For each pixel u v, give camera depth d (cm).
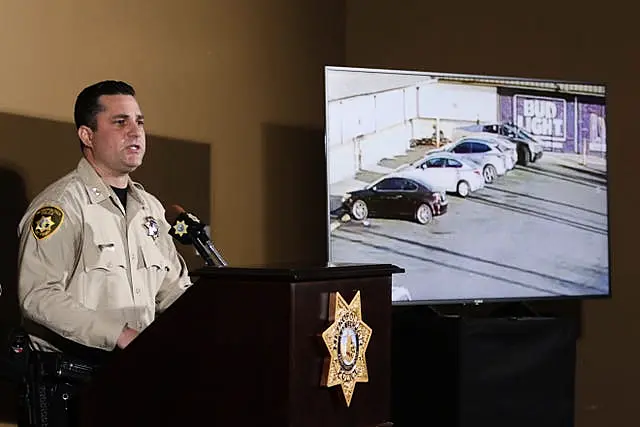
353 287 308
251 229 632
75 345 396
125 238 409
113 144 405
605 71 705
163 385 301
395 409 600
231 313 292
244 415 289
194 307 297
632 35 702
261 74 644
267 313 287
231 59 613
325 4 719
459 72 726
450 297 620
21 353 347
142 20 537
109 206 405
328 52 723
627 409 702
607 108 671
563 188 646
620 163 702
